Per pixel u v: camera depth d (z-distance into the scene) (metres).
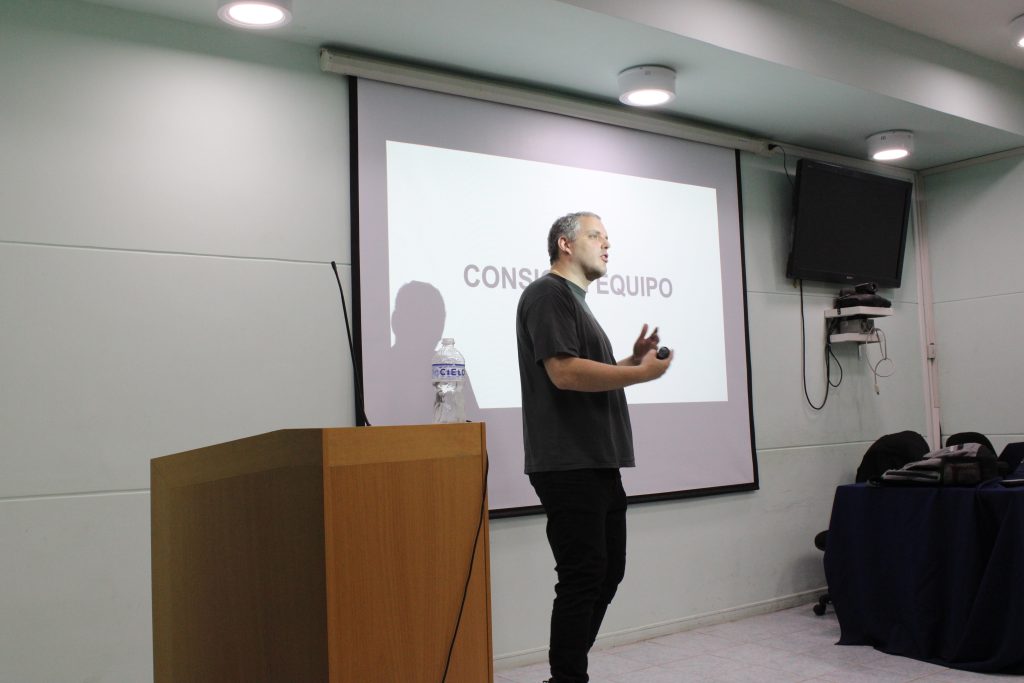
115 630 2.67
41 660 2.55
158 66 2.91
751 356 4.51
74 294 2.69
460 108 3.57
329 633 1.28
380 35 3.21
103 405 2.71
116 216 2.78
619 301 3.96
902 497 3.48
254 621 1.48
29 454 2.58
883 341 5.17
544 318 2.33
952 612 3.29
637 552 3.92
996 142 4.92
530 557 3.56
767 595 4.39
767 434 4.53
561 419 2.34
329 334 3.15
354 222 3.23
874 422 5.06
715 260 4.36
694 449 4.16
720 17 3.47
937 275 5.42
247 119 3.07
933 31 4.28
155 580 1.98
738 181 4.52
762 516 4.43
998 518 3.19
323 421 3.11
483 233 3.57
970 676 3.09
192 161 2.94
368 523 1.36
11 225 2.62
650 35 3.31
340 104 3.29
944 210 5.38
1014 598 3.05
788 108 4.23
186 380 2.86
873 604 3.56
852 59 3.96
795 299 4.75
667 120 4.25
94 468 2.68
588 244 2.57
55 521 2.61
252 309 3.00
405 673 1.38
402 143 3.40
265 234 3.06
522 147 3.74
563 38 3.31
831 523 3.75
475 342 3.49
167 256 2.86
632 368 2.18
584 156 3.94
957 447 3.51
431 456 1.46
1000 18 4.14
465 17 3.10
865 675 3.15
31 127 2.67
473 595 1.50
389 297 3.29
